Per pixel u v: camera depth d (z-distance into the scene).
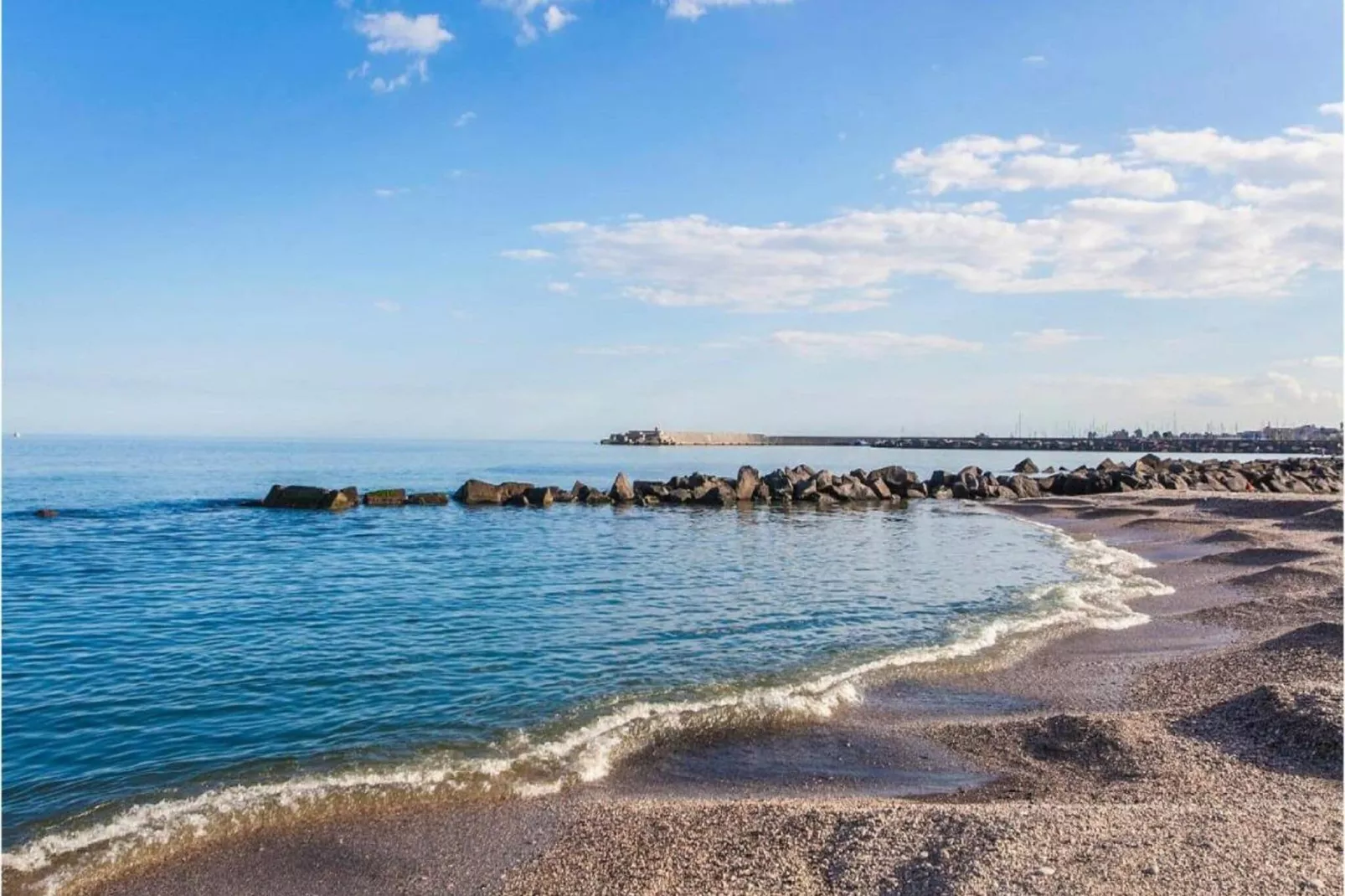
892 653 17.70
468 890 8.41
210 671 16.08
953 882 7.36
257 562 30.69
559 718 13.54
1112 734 12.10
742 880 8.05
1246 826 8.38
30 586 25.27
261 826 9.86
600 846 9.13
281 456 146.38
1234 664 15.87
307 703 14.21
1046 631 19.58
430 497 56.50
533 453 197.38
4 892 8.45
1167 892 6.97
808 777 11.41
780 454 198.12
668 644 18.45
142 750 12.09
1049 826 8.47
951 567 30.52
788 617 21.42
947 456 184.25
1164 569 28.41
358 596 23.92
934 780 11.19
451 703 14.31
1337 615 19.25
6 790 10.76
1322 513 39.00
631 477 94.06
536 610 22.08
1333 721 11.45
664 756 12.21
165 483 74.50
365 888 8.52
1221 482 70.06
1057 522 48.34
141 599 23.38
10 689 14.86
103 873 8.83
